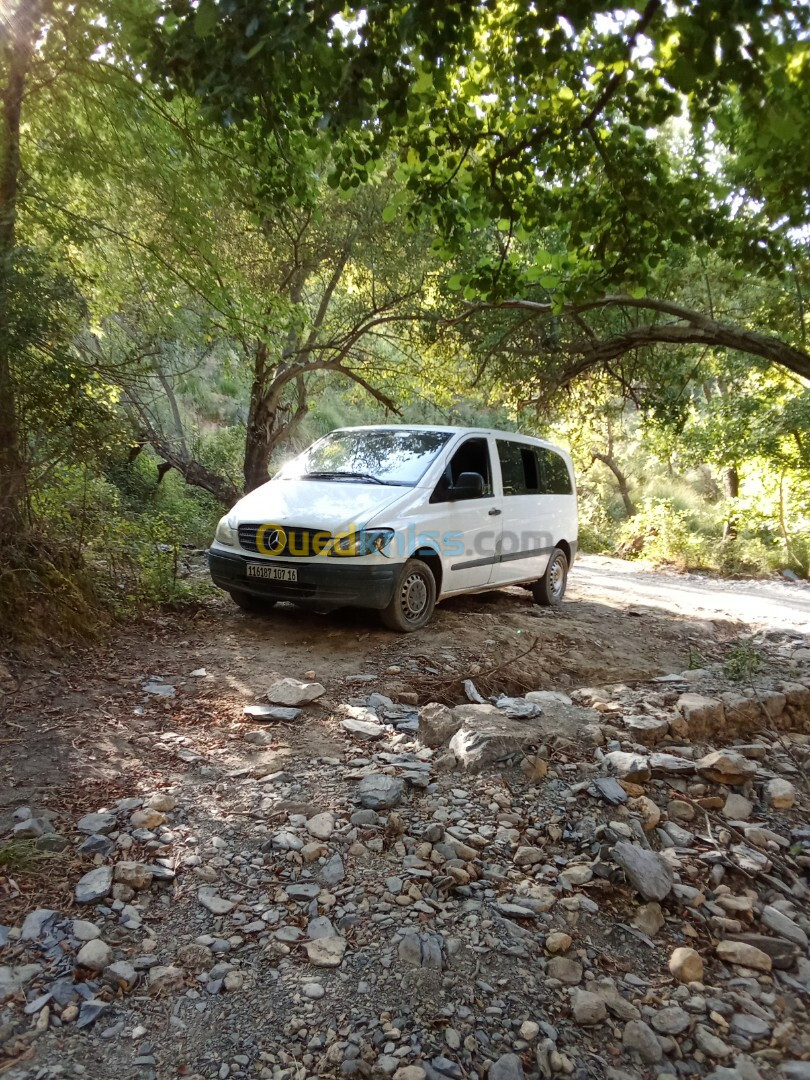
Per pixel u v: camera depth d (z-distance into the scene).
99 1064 2.19
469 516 7.50
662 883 3.22
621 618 9.17
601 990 2.65
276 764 4.10
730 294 8.82
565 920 2.99
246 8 3.28
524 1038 2.41
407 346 14.29
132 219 7.93
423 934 2.79
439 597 7.21
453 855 3.33
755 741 5.04
